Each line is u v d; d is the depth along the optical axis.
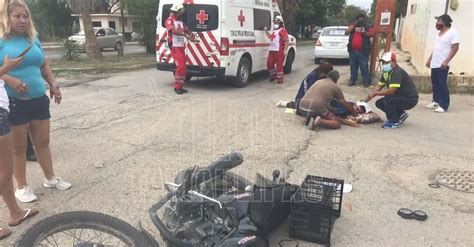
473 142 6.11
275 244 3.38
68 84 10.88
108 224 2.62
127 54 21.41
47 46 31.47
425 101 8.95
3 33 3.55
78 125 6.72
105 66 13.95
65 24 46.16
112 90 9.91
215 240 2.82
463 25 9.89
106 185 4.44
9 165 3.36
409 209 3.97
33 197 4.06
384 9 10.12
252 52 10.79
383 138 6.25
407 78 6.64
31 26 3.73
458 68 10.19
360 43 10.22
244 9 10.20
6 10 3.52
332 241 3.43
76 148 5.61
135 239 2.62
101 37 24.84
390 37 10.25
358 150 5.67
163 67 10.14
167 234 2.91
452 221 3.77
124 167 4.93
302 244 3.39
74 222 2.54
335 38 15.65
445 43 7.63
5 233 3.46
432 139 6.23
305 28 47.41
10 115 3.75
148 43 20.84
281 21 11.00
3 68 3.16
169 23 9.04
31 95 3.87
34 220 3.72
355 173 4.86
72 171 4.81
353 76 10.63
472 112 7.99
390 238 3.48
